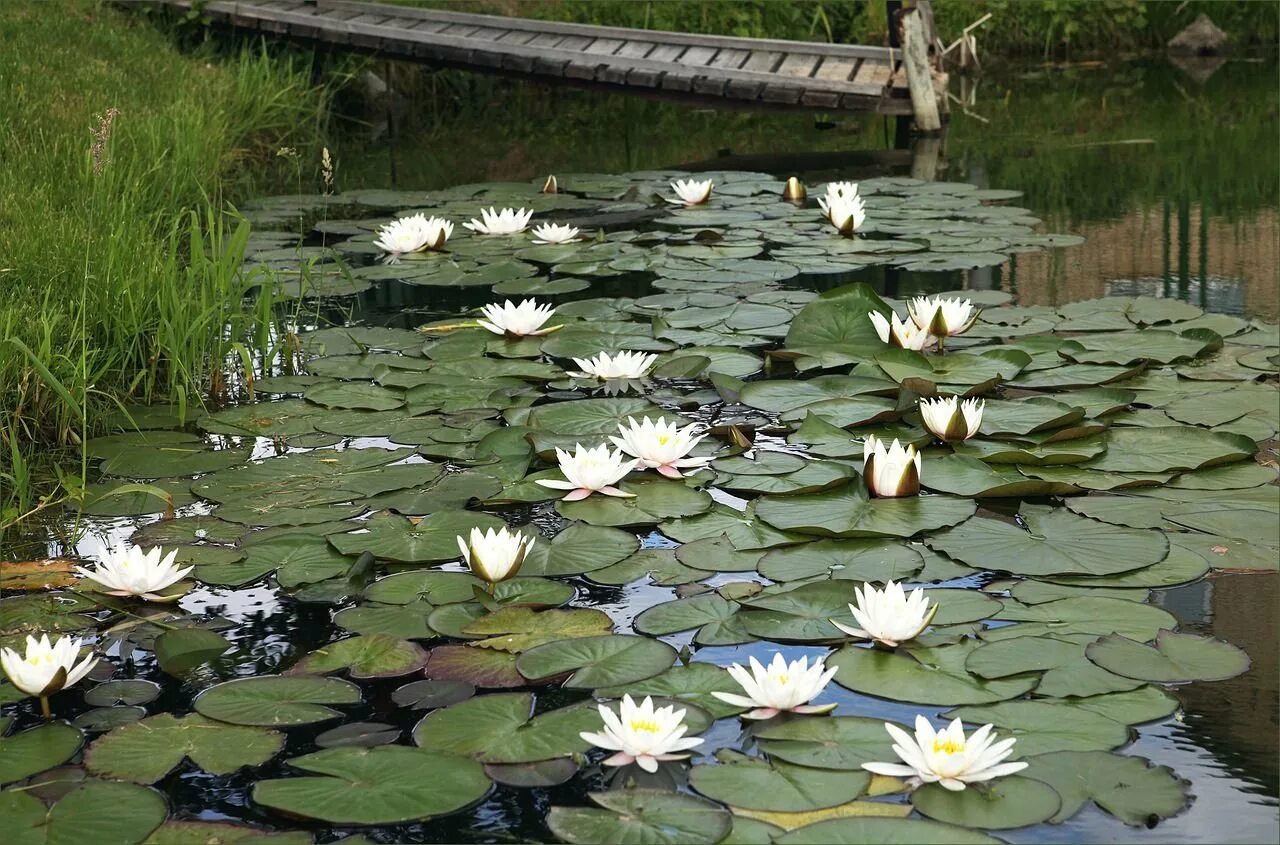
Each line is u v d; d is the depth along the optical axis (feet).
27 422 10.52
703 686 6.29
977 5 37.01
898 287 14.75
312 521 8.46
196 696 6.45
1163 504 8.35
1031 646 6.57
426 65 27.78
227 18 28.86
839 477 8.80
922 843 4.95
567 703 6.20
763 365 11.73
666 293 14.48
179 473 9.45
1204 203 19.71
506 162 25.31
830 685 6.33
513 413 10.41
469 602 7.31
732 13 35.96
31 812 5.41
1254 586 7.33
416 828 5.31
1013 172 23.09
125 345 11.90
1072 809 5.24
